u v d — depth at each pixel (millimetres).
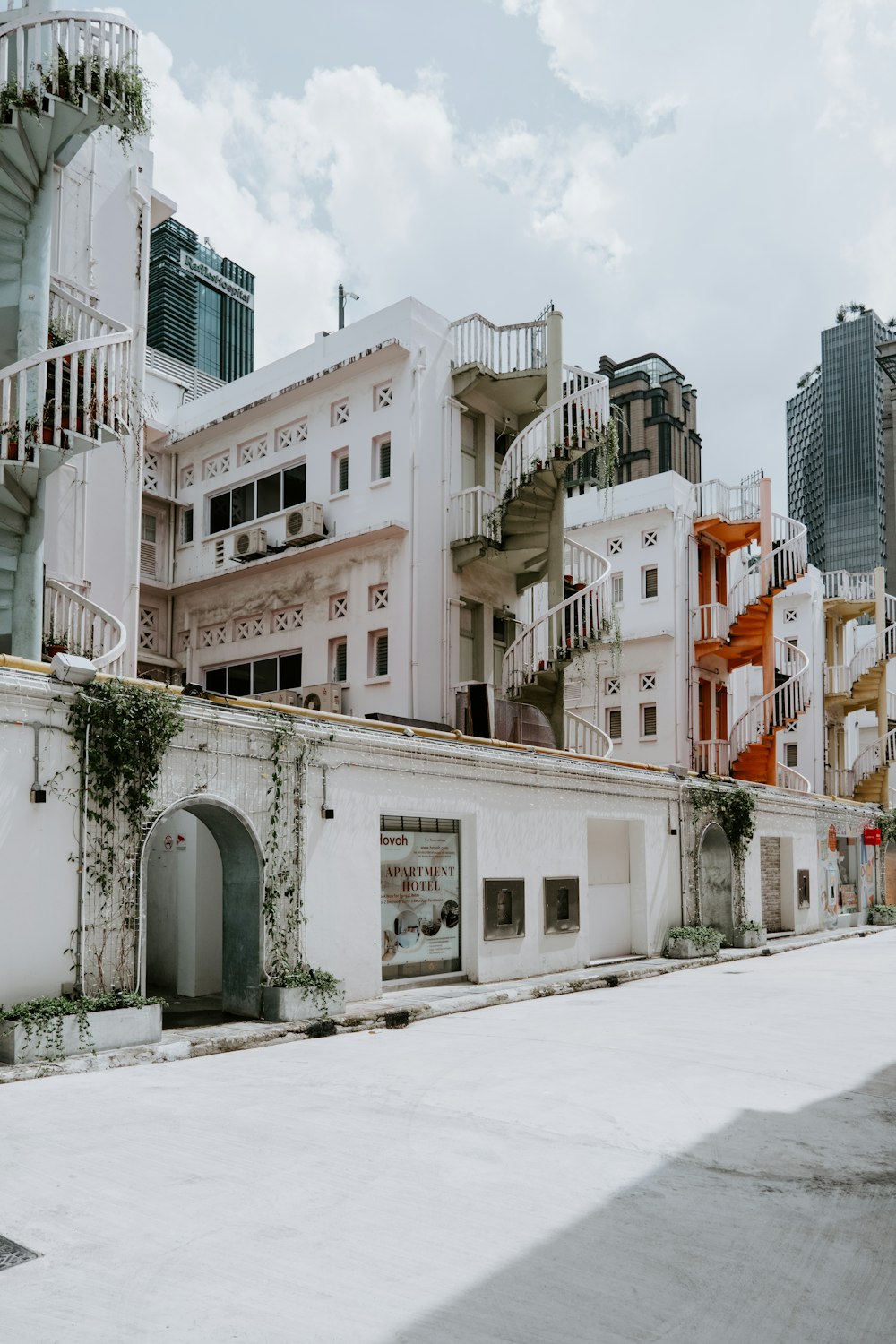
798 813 26047
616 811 17562
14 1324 3771
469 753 14000
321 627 21109
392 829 13156
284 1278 4230
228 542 22844
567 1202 5266
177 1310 3916
